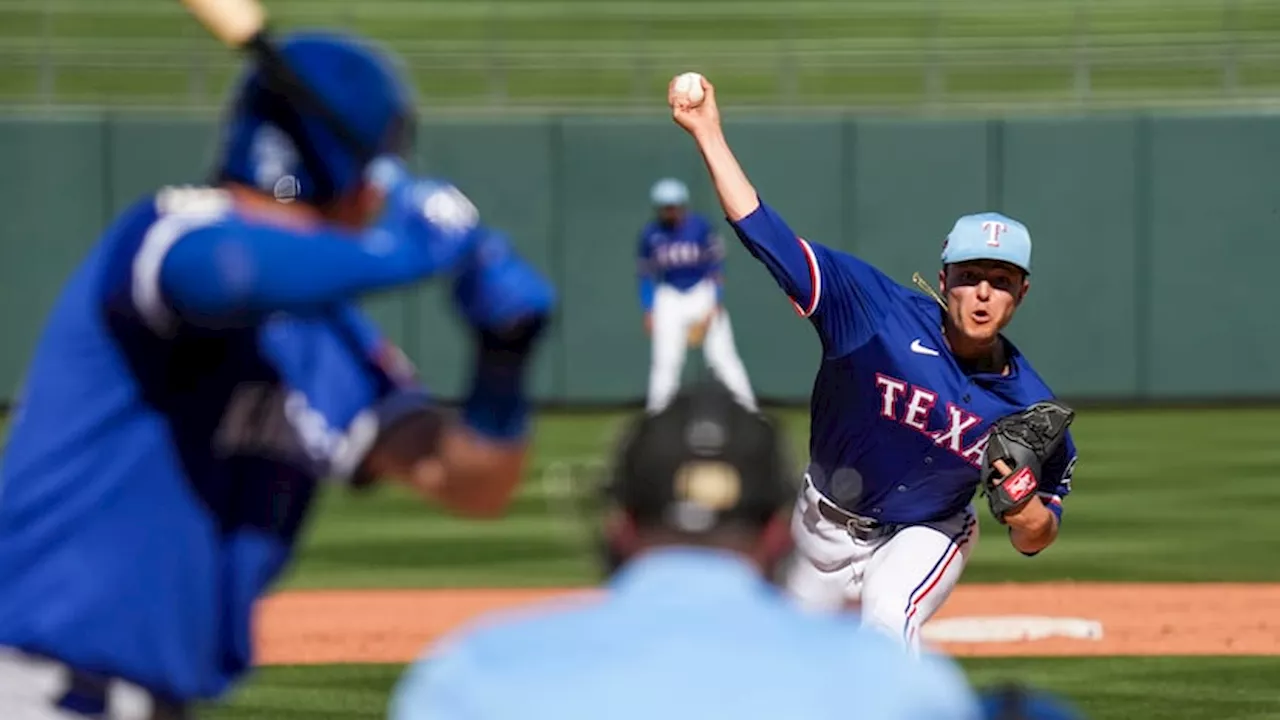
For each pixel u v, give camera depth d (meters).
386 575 40.91
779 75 96.88
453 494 11.24
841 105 90.06
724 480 7.73
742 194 21.28
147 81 99.25
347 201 10.58
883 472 21.89
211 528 10.55
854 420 21.81
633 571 7.70
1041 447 21.00
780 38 113.62
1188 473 57.84
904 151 77.50
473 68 92.00
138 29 109.06
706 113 21.47
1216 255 77.25
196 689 10.53
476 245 9.77
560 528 47.12
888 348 21.44
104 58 92.31
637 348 77.50
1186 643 33.56
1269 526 47.81
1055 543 45.47
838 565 22.52
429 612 36.38
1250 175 76.94
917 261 77.62
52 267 75.38
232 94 10.80
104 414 10.26
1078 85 88.12
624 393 77.50
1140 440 66.50
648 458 7.77
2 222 75.19
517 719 7.10
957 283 21.36
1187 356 77.56
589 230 77.56
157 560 10.33
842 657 7.24
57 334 10.41
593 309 77.50
